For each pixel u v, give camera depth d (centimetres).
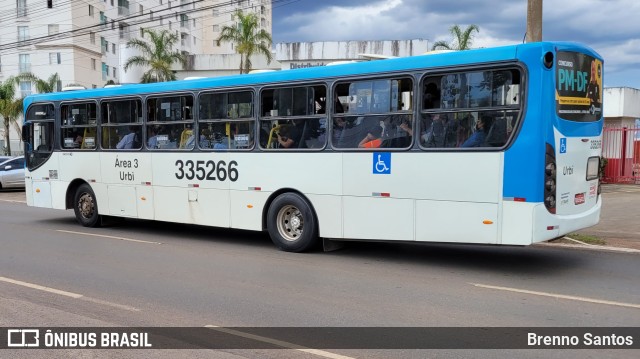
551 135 698
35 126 1336
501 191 713
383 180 811
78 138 1245
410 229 790
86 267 815
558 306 599
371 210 825
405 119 791
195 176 1030
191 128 1035
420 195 778
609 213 1366
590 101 776
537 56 689
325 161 868
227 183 987
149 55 3541
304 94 891
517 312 577
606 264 828
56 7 5703
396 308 595
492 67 717
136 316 573
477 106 730
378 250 948
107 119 1179
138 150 1120
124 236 1128
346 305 608
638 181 2148
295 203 902
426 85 771
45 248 980
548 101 693
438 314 572
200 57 3778
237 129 970
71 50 5681
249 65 3128
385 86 808
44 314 582
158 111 1085
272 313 580
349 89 845
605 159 2184
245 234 1153
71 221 1384
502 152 711
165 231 1198
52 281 726
